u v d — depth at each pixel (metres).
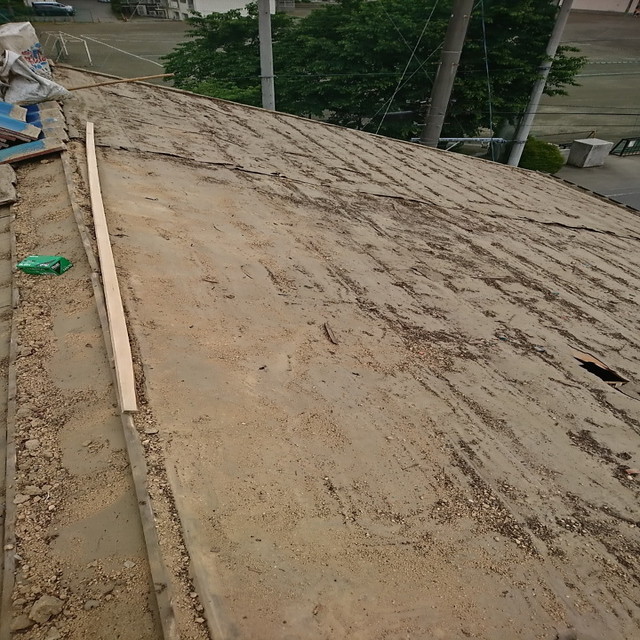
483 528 2.65
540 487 3.03
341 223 6.46
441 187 9.31
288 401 3.19
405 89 19.77
